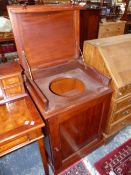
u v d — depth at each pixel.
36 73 1.36
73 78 1.46
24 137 0.98
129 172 1.49
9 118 1.01
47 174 1.38
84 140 1.50
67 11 1.35
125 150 1.69
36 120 0.98
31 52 1.29
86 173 1.48
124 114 1.65
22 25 1.19
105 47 1.43
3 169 1.52
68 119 1.16
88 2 3.50
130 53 1.51
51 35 1.35
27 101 1.15
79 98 1.18
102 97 1.25
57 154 1.29
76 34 1.47
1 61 2.58
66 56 1.49
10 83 1.13
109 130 1.61
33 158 1.61
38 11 1.17
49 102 1.13
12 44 2.75
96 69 1.39
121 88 1.33
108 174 1.48
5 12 3.04
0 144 0.88
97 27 3.08
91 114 1.32
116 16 3.70
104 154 1.65
